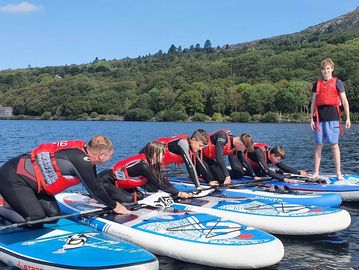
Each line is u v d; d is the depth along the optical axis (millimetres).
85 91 101438
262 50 154750
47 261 5516
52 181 6125
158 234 6461
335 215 7277
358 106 77625
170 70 128375
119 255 5535
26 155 6266
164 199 7441
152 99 91062
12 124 63375
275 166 11062
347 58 105125
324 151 21047
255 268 5902
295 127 55812
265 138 31359
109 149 6016
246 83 99938
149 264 5375
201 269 5977
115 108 91812
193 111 88438
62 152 6051
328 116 9930
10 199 6211
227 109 88875
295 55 120375
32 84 112812
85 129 47438
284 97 83438
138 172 7527
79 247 5820
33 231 6422
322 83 9969
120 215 7215
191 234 6375
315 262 6207
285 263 6176
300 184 9828
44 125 59844
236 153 10281
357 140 28344
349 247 6809
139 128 51500
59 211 6773
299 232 7180
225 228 6523
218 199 8359
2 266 5945
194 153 8883
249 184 9570
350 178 10281
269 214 7430
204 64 130375
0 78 125375
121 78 124750
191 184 10164
